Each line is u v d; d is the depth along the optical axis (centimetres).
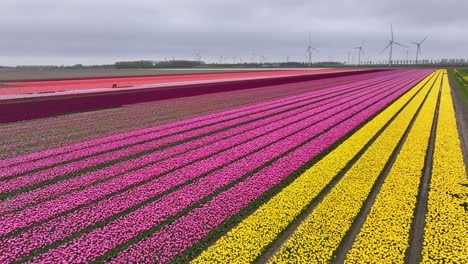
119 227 978
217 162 1548
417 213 1055
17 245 896
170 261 828
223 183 1294
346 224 955
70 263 817
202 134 2109
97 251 862
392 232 901
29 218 1028
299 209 1062
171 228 969
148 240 906
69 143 1861
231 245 866
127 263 819
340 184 1242
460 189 1186
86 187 1285
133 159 1606
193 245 897
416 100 3519
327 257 806
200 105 3259
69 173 1422
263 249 862
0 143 1848
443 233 901
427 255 813
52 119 2523
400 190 1177
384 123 2352
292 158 1583
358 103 3334
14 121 2416
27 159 1568
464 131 2134
